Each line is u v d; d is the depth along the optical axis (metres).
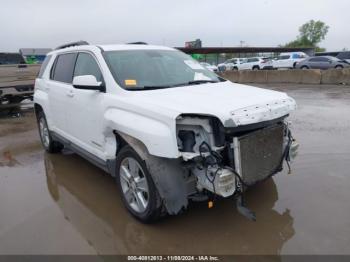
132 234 3.45
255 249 3.15
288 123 3.88
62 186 4.75
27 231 3.58
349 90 14.77
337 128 7.44
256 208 3.88
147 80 4.07
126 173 3.67
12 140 7.52
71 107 4.72
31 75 11.20
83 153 4.70
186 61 4.85
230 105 3.17
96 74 4.27
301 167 5.07
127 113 3.55
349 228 3.42
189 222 3.62
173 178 3.13
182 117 3.04
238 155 3.15
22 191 4.62
